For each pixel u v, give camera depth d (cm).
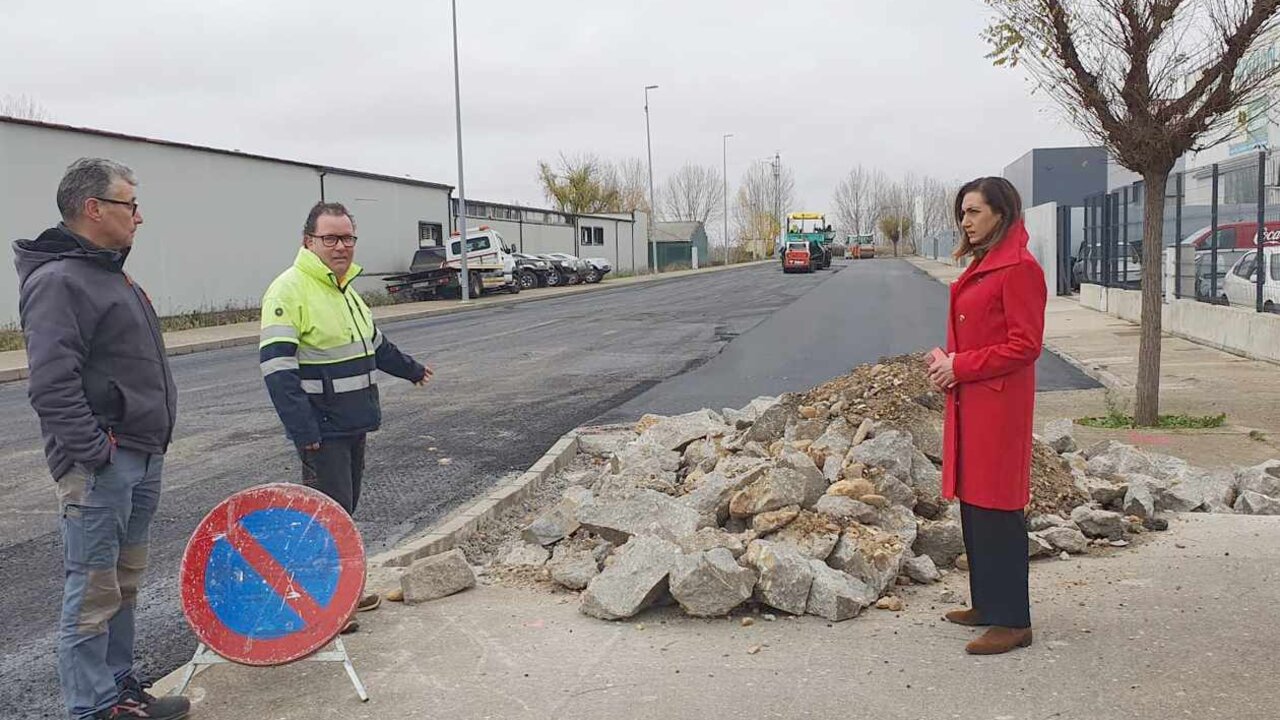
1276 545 558
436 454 933
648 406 1186
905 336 1966
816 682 402
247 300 3125
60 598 561
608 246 6906
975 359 414
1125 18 902
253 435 1045
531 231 5566
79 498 366
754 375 1438
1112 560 545
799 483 553
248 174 3125
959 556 561
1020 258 411
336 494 483
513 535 674
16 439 1069
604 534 568
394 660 440
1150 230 955
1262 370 1316
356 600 408
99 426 368
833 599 471
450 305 3403
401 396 1299
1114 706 371
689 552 514
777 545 505
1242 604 470
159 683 423
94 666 376
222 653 399
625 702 391
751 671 416
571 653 443
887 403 696
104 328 368
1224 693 379
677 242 8719
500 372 1537
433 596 522
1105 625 451
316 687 415
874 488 580
